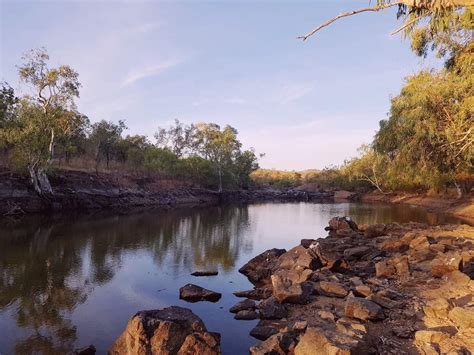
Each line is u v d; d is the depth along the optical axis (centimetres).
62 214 3494
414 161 2392
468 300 769
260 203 7112
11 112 3772
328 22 564
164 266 1548
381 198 7225
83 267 1503
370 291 890
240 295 1128
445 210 4319
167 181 6450
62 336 824
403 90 2350
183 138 8306
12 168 3503
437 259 1056
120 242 2119
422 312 738
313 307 874
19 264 1531
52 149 3650
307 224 3212
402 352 590
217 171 7981
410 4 572
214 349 676
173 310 758
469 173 3703
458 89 1905
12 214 3175
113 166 5772
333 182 10225
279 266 1280
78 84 3950
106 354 731
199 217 3800
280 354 643
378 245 1587
